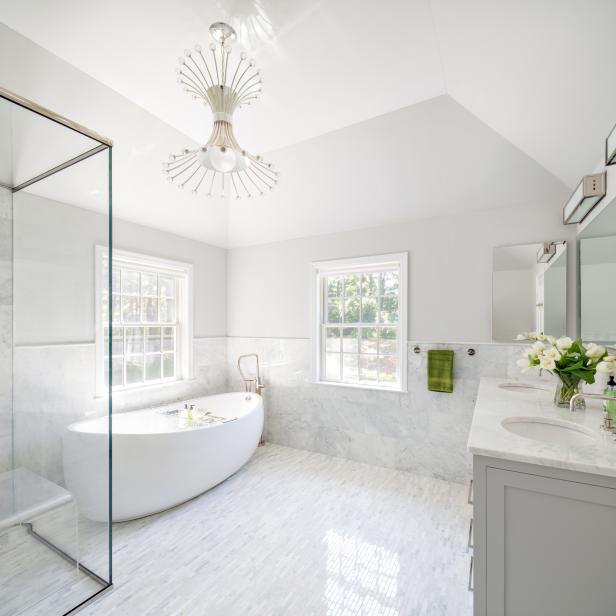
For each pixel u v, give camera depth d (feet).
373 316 11.72
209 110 7.98
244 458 10.19
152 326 11.80
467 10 4.78
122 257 10.73
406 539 7.18
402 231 10.83
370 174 9.79
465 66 6.10
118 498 7.57
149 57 6.40
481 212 9.68
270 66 6.72
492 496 3.96
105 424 5.69
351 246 11.74
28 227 5.94
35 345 5.95
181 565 6.42
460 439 9.81
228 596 5.68
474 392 9.64
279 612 5.37
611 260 5.84
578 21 4.04
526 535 3.82
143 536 7.30
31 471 5.87
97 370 5.68
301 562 6.50
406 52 6.28
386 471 10.56
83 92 6.98
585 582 3.58
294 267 12.92
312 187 10.74
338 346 12.28
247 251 14.06
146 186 10.01
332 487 9.50
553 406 5.91
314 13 5.59
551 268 8.63
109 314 5.51
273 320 13.34
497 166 8.58
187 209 11.59
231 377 14.20
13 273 6.04
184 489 8.39
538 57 4.91
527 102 6.12
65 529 5.73
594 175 6.06
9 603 5.25
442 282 10.16
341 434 11.62
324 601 5.57
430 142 8.54
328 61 6.57
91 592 5.70
